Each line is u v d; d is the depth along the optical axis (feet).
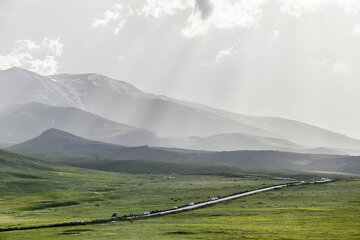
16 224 438.81
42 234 347.15
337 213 438.81
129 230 354.95
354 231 330.34
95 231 355.36
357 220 387.14
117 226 392.88
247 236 311.27
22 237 331.36
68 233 348.18
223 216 450.71
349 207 483.92
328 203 531.50
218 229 348.18
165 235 319.68
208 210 514.27
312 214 437.99
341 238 300.20
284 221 395.75
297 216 427.33
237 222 395.75
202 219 429.79
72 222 433.07
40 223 441.68
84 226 404.98
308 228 349.61
